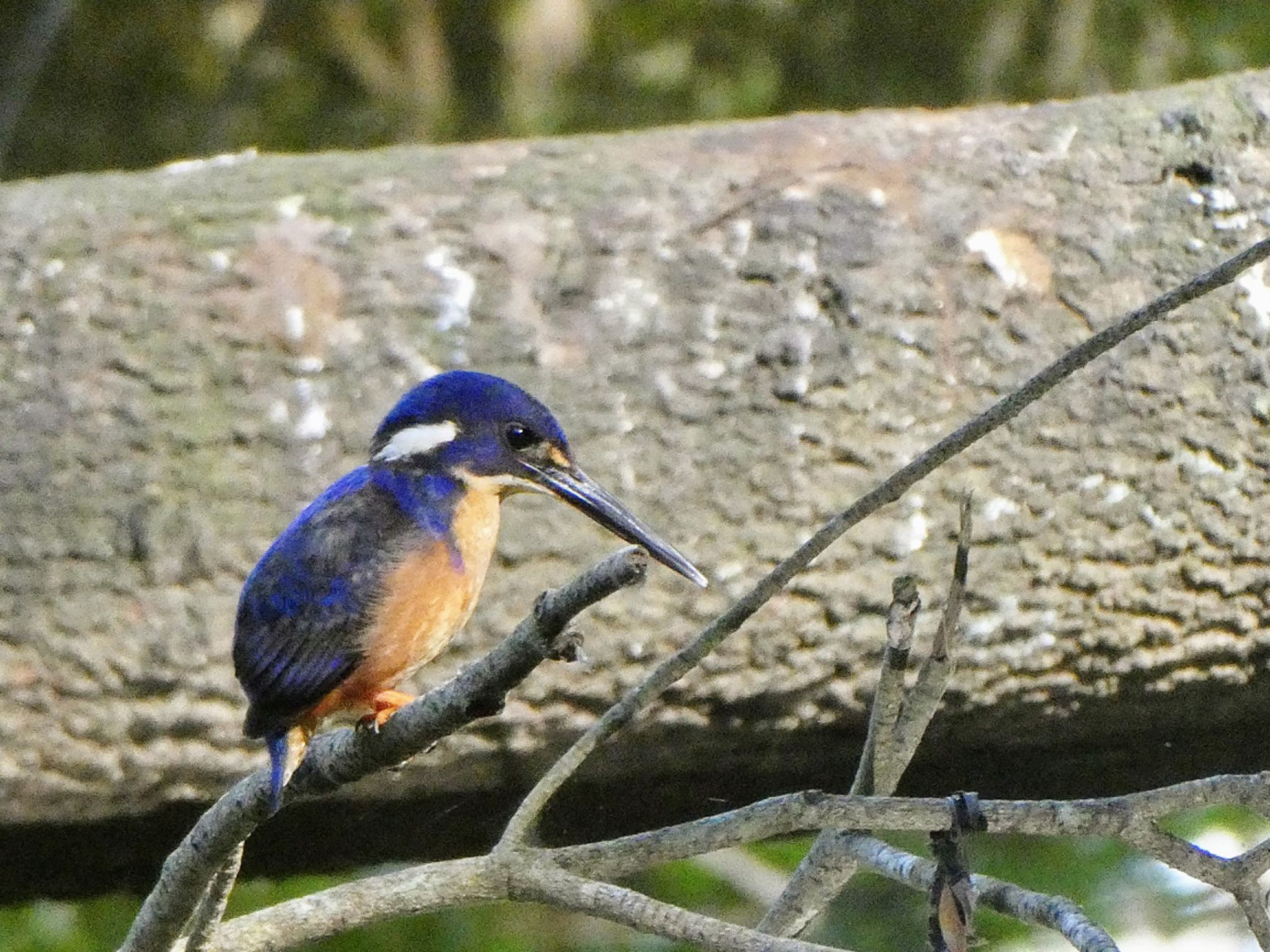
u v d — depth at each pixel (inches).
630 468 344.2
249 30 653.9
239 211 354.6
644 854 238.7
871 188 361.1
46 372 342.0
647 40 634.2
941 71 641.0
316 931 246.8
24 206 354.9
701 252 354.9
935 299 354.9
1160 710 361.1
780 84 645.3
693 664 232.8
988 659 348.8
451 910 484.1
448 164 363.9
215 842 232.4
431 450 300.8
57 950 460.8
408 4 645.9
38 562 335.0
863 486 348.2
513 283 351.9
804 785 366.3
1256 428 355.6
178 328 346.0
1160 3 610.2
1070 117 371.9
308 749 251.6
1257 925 224.5
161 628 335.9
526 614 339.9
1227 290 358.6
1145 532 351.3
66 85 664.4
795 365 350.0
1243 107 372.2
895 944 481.7
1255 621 356.2
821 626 344.5
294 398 344.2
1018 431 350.3
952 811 219.3
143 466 339.6
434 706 220.2
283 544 287.7
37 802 337.1
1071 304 357.4
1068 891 469.1
